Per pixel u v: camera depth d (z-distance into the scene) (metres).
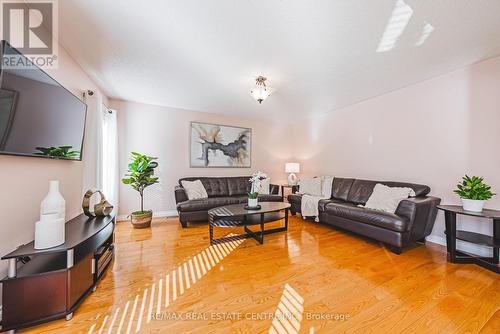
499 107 2.19
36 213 1.57
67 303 1.29
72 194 2.12
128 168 3.76
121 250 2.39
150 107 3.93
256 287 1.67
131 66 2.44
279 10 1.55
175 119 4.16
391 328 1.24
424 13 1.57
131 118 3.79
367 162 3.61
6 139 1.21
